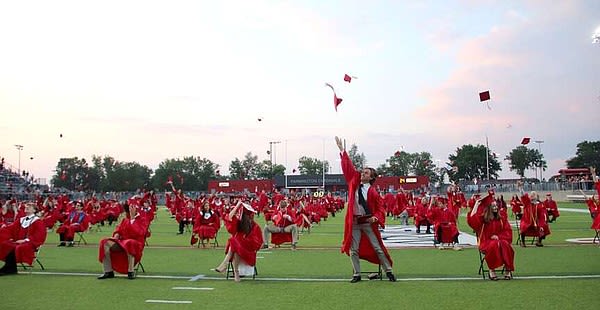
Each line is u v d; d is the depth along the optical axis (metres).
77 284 9.38
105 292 8.58
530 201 15.35
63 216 23.59
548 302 7.29
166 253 14.90
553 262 11.65
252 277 10.16
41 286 9.19
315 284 9.20
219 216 17.72
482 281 9.20
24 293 8.52
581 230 21.45
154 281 9.70
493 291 8.17
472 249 15.11
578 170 69.25
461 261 12.30
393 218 34.72
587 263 11.45
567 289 8.25
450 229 15.13
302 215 23.00
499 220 9.48
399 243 17.17
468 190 67.50
